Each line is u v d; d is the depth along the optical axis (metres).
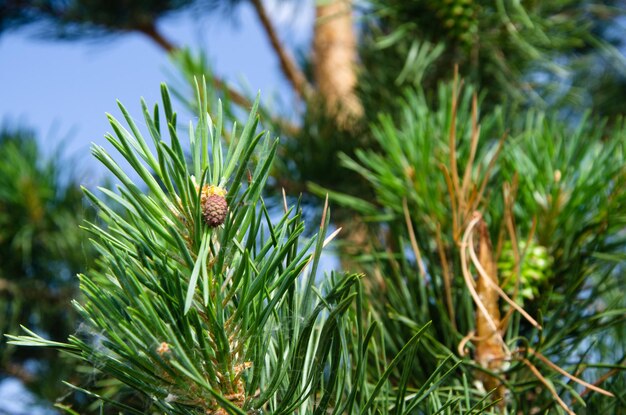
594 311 0.50
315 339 0.41
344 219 0.70
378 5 0.66
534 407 0.46
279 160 0.72
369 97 0.73
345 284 0.37
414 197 0.54
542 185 0.52
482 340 0.47
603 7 0.73
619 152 0.53
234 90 0.78
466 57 0.67
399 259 0.53
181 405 0.38
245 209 0.37
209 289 0.37
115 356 0.40
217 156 0.37
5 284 0.99
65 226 1.00
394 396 0.45
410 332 0.48
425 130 0.55
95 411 0.61
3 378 0.99
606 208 0.52
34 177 1.01
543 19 0.67
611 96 0.95
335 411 0.39
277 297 0.37
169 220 0.37
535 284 0.50
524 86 0.68
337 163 0.71
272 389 0.38
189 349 0.37
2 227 1.01
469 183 0.52
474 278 0.49
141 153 0.36
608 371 0.48
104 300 0.37
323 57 0.90
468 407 0.41
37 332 1.00
